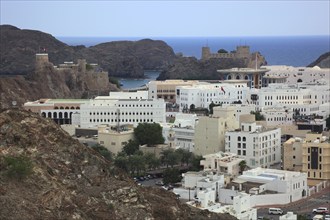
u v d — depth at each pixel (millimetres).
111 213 185250
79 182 195375
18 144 196625
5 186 175250
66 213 175125
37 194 176750
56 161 198500
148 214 194000
